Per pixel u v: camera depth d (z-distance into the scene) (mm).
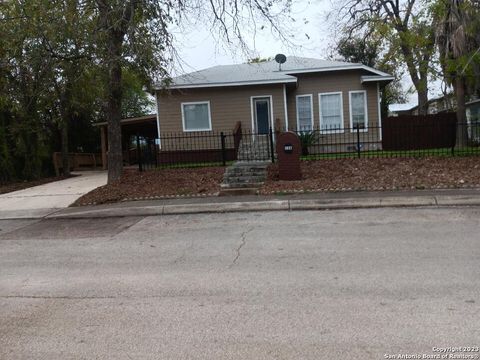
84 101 19250
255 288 4836
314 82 20484
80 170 26203
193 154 20094
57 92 14438
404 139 19094
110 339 3764
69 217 10227
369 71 20031
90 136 31906
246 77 19984
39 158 19469
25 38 11766
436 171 11766
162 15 12477
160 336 3775
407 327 3697
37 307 4590
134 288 5055
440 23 16500
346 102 20266
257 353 3398
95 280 5434
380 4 22469
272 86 19922
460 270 5074
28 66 12125
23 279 5625
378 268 5301
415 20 18156
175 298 4660
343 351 3357
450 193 9461
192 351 3486
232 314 4156
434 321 3781
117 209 10086
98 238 7906
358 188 10711
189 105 20234
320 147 20375
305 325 3840
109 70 11508
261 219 8695
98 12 11852
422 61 18656
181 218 9305
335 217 8484
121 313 4320
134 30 11484
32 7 11492
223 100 20094
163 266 5891
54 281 5477
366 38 24328
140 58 11875
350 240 6707
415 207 8984
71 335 3879
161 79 14031
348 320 3891
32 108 17359
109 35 11609
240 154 16547
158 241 7375
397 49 20359
